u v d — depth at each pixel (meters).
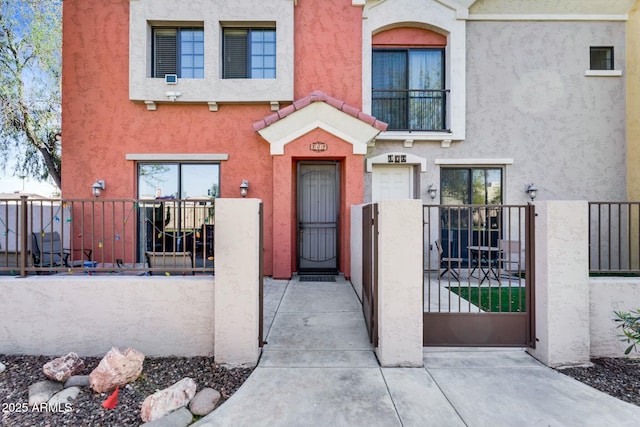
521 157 8.85
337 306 5.89
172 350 4.09
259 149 8.28
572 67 8.87
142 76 7.96
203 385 3.50
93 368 3.78
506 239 8.77
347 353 4.21
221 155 8.20
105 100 8.11
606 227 8.76
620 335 3.94
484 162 8.77
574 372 3.79
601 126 8.86
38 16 10.87
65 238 7.80
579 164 8.83
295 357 4.10
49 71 11.66
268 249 8.21
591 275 7.16
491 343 4.26
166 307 4.08
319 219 8.59
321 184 8.59
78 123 8.09
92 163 8.09
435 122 9.09
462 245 8.85
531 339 4.21
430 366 3.91
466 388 3.44
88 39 8.12
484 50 8.86
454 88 8.78
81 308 4.05
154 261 4.36
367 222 4.98
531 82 8.88
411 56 9.10
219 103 8.21
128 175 8.13
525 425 2.87
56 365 3.54
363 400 3.23
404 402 3.20
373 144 8.62
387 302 3.89
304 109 7.69
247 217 3.92
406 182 9.08
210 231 6.03
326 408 3.10
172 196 8.30
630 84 8.77
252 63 8.41
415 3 8.74
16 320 4.04
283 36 8.09
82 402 3.17
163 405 2.99
